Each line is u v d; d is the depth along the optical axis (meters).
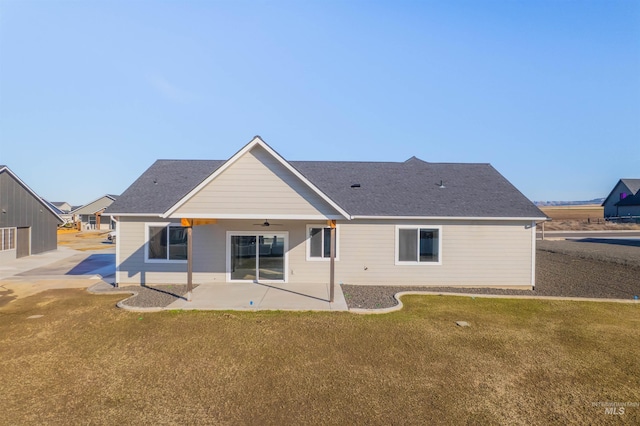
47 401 5.57
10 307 10.86
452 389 5.97
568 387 6.06
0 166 22.19
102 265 20.31
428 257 14.22
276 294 12.20
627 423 5.06
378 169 18.14
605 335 8.50
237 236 14.21
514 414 5.27
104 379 6.28
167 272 14.15
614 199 63.31
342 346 7.77
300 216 11.30
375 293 12.70
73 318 9.69
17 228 23.86
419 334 8.52
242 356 7.24
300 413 5.25
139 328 8.86
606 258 20.45
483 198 15.20
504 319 9.75
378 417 5.16
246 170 11.33
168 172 17.28
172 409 5.36
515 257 14.12
